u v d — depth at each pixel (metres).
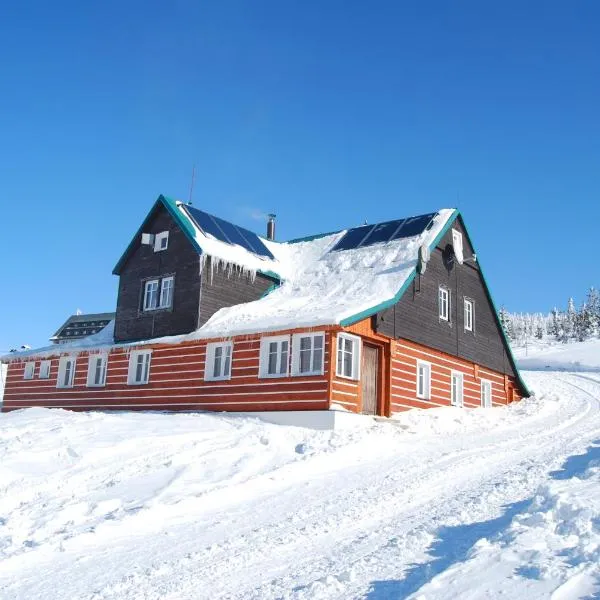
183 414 19.64
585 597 4.82
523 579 5.34
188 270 23.73
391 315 20.86
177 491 10.84
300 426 18.30
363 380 20.06
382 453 14.33
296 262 26.81
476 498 9.30
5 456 13.23
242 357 20.53
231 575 7.01
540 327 121.19
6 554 8.04
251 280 24.84
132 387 23.86
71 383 26.50
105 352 25.31
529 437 15.98
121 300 26.08
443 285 24.08
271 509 9.98
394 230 25.05
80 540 8.44
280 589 6.37
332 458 13.49
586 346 66.75
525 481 9.95
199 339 21.73
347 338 19.33
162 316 24.14
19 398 28.27
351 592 5.95
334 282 23.11
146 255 25.62
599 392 29.36
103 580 7.10
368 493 10.54
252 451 14.03
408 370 21.48
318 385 18.45
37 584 7.05
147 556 7.88
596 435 15.25
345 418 18.02
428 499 9.88
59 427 16.55
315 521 9.07
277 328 19.36
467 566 5.84
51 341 45.81
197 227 24.62
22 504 10.68
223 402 20.62
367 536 8.06
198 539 8.51
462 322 24.98
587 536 6.14
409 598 5.27
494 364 26.88
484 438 16.19
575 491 7.90
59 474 12.30
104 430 16.16
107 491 11.12
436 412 20.98
